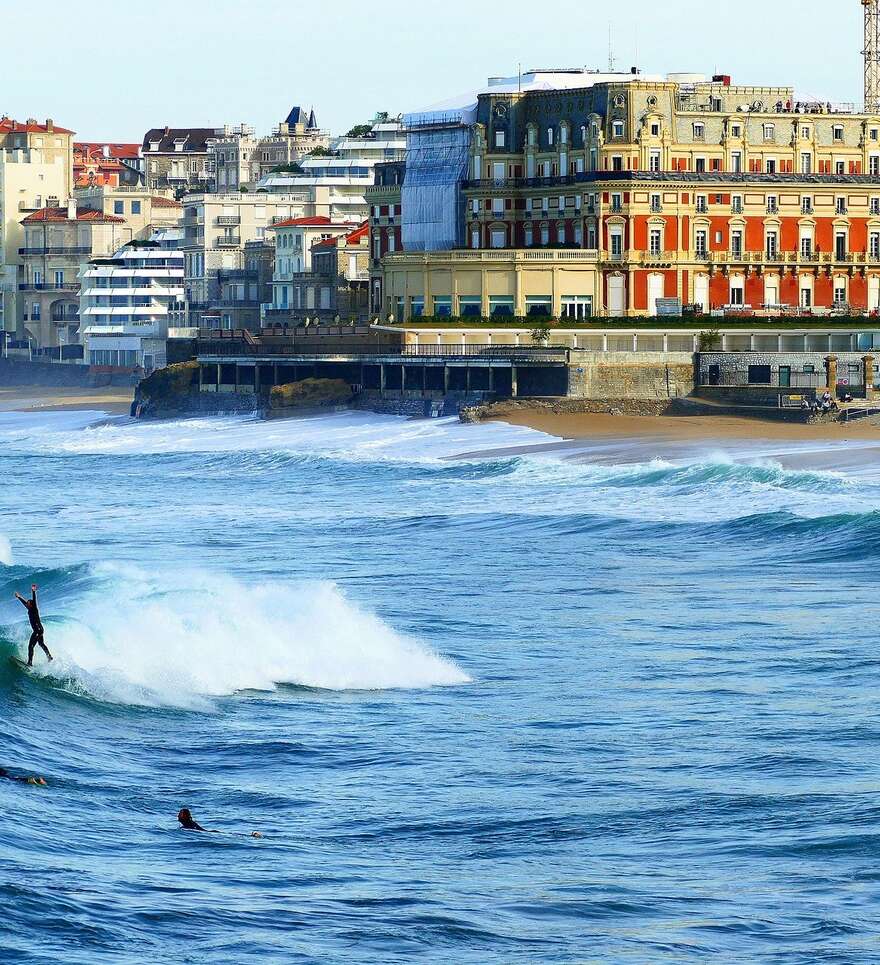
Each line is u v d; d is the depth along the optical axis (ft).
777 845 306.35
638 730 394.52
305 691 431.02
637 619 552.00
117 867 286.05
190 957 246.47
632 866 296.71
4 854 287.28
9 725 374.84
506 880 288.10
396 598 598.75
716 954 253.65
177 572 534.37
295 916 264.93
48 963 239.71
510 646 504.43
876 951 255.09
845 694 430.20
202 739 382.42
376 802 336.70
